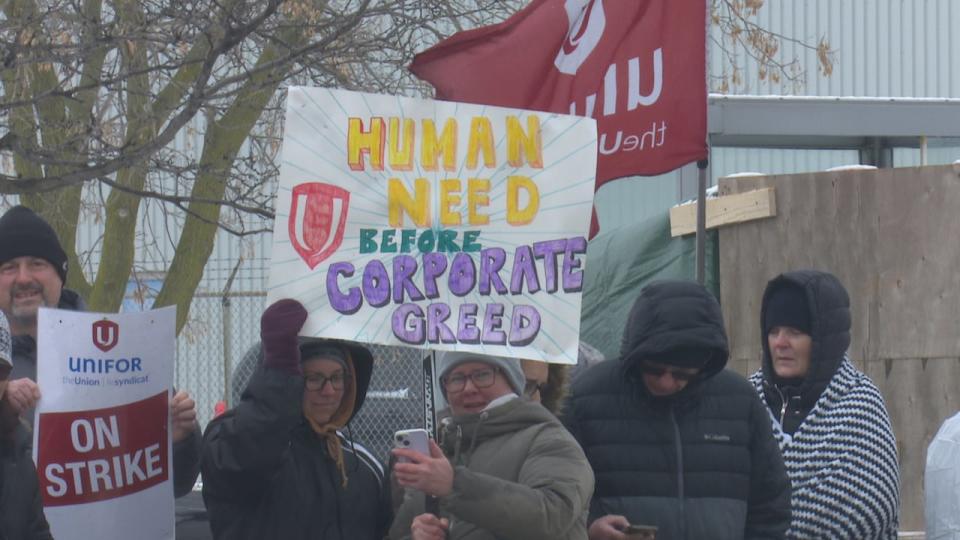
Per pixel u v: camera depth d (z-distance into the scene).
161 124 28.31
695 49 18.33
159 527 14.64
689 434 15.37
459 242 14.72
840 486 16.27
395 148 14.68
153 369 14.68
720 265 24.67
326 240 14.46
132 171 27.98
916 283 23.06
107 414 14.38
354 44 26.91
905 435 22.94
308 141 14.50
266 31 25.80
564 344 14.60
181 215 41.81
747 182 24.55
